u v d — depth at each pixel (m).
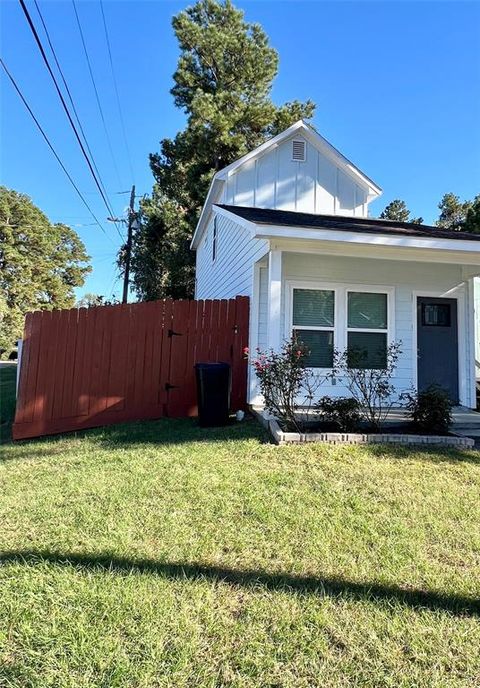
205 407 6.83
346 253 6.62
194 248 18.25
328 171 11.60
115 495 3.88
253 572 2.66
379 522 3.38
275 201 11.32
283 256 8.00
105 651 2.00
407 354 8.33
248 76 22.64
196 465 4.71
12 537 3.13
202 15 22.77
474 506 3.72
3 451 6.17
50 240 45.56
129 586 2.48
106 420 7.49
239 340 8.06
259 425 6.77
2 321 36.62
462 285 8.57
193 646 2.04
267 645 2.06
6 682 1.83
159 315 7.82
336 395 8.02
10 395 11.73
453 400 8.40
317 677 1.88
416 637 2.13
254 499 3.75
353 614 2.29
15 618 2.22
